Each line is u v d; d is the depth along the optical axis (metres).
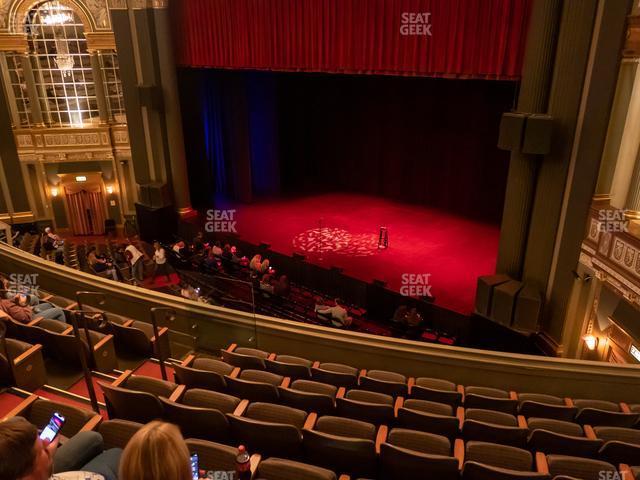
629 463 4.61
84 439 3.76
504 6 9.98
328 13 12.80
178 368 5.59
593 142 8.97
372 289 12.55
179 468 1.90
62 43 18.19
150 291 7.81
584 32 8.73
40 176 19.06
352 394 5.66
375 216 17.67
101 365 6.20
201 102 18.41
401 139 18.92
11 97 18.03
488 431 4.91
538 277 10.30
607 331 9.82
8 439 2.08
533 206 10.20
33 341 6.34
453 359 7.07
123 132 19.27
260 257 13.63
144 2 15.70
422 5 11.25
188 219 17.70
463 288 12.59
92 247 14.59
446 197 18.31
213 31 15.26
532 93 9.56
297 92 20.81
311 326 7.52
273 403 5.36
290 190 20.64
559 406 5.77
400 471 4.16
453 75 11.21
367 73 12.66
